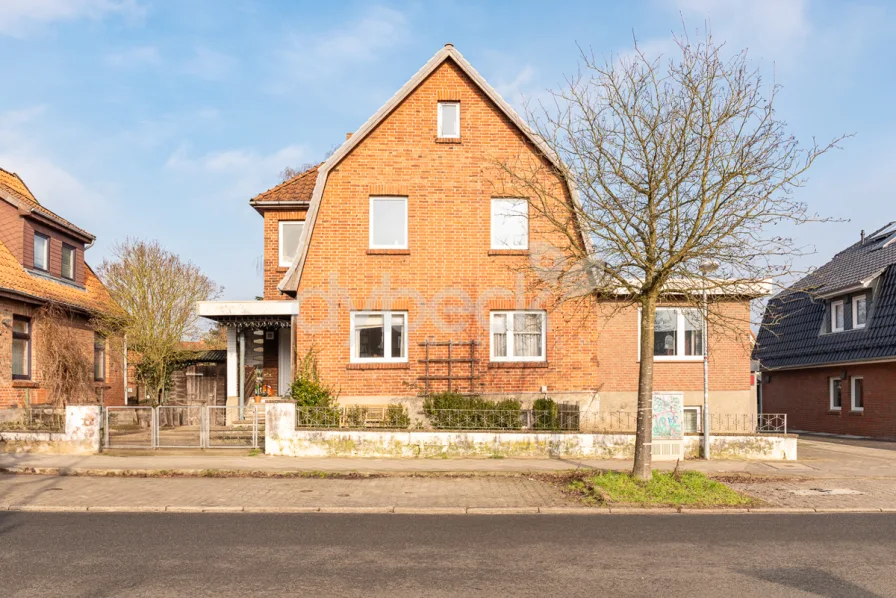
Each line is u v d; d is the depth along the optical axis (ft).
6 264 70.90
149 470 45.68
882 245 90.48
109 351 90.33
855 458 56.29
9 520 33.27
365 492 40.29
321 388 57.06
